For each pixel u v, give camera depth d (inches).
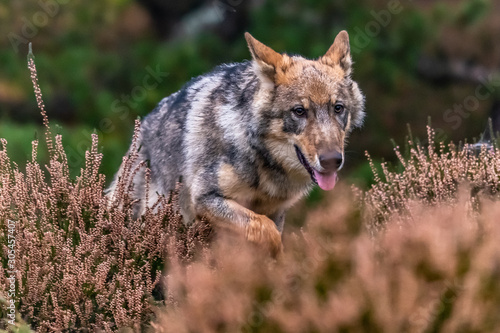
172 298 270.4
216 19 1024.2
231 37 991.0
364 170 564.1
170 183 380.2
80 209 309.7
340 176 700.7
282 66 344.5
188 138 365.1
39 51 880.3
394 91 781.3
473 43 879.1
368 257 214.1
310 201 486.9
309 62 353.1
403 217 302.5
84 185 332.2
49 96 801.6
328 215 241.4
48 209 310.5
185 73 746.8
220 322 220.8
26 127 680.4
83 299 282.0
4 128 655.1
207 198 351.9
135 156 334.0
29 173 315.3
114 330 278.5
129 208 327.9
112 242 316.8
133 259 296.8
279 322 208.8
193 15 1050.1
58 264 292.4
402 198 322.7
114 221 309.3
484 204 261.0
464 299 198.2
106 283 291.9
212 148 354.3
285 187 356.8
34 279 276.4
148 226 315.6
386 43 780.6
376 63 765.3
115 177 406.9
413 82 816.9
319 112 335.3
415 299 200.1
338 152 324.5
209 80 376.8
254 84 348.2
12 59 842.2
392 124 781.3
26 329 258.7
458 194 306.3
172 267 288.7
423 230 215.9
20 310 278.5
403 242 218.2
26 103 802.8
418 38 779.4
